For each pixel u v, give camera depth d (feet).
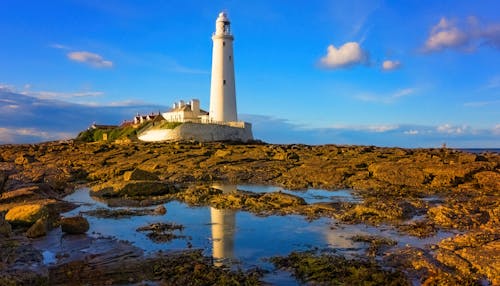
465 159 147.74
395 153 174.09
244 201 95.30
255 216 82.58
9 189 106.11
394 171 130.41
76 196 111.55
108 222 78.59
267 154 180.86
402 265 51.55
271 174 146.30
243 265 53.06
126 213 86.69
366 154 172.35
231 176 144.87
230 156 179.73
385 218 79.10
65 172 154.20
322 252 58.34
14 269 48.80
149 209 91.40
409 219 78.59
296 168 150.20
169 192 112.98
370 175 135.03
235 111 261.24
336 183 129.49
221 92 254.27
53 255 56.59
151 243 63.52
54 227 71.05
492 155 168.86
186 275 48.55
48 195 106.32
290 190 120.16
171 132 245.45
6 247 56.59
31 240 63.67
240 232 70.03
